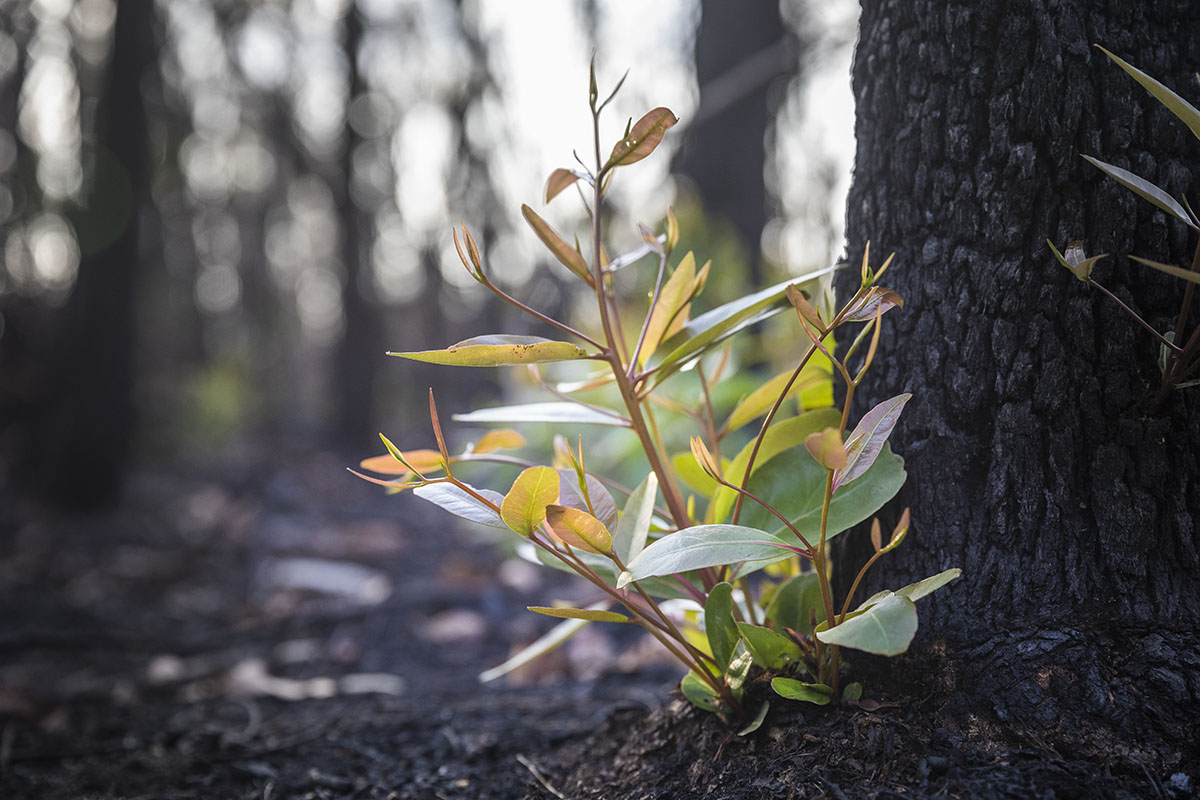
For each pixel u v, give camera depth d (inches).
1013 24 26.9
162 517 106.2
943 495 27.4
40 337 132.6
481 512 25.7
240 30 213.2
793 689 26.0
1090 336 26.4
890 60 28.8
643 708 33.6
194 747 36.9
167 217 233.8
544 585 72.9
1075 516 26.2
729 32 100.7
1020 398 26.8
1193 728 23.9
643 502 27.3
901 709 26.0
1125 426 26.1
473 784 32.0
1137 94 26.4
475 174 201.5
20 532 93.7
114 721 41.0
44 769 35.3
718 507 28.6
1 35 139.9
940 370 27.7
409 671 52.2
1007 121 27.0
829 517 26.9
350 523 108.7
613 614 25.9
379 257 258.2
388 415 228.8
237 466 152.9
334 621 63.4
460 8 191.8
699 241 69.7
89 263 107.7
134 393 111.4
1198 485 25.8
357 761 34.7
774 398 30.6
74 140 143.4
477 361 25.4
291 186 281.9
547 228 26.6
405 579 78.1
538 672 49.9
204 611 68.6
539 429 73.2
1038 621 25.8
